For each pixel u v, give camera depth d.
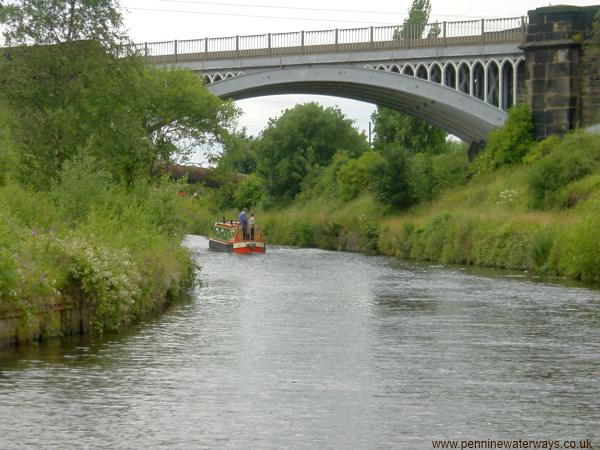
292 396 15.09
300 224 72.62
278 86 67.69
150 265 25.44
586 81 60.34
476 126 66.00
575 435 12.98
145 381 16.00
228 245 59.72
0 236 19.50
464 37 61.41
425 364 17.92
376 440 12.66
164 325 22.75
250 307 26.81
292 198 96.75
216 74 67.69
